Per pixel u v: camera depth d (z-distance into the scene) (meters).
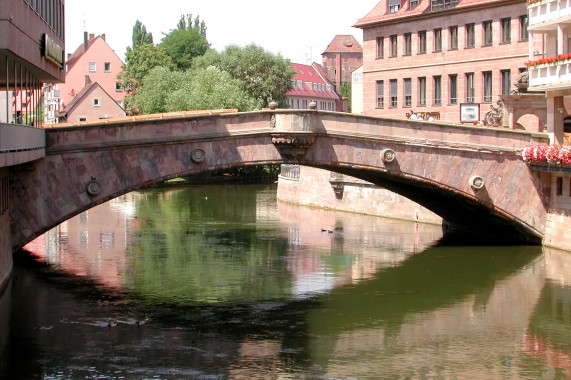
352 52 167.88
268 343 24.53
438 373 22.11
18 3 26.33
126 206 67.06
